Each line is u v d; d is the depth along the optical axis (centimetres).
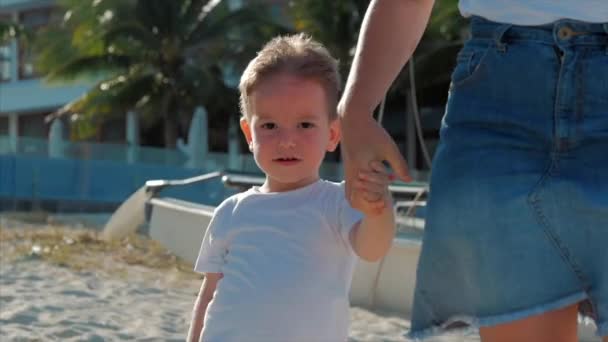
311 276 228
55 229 1175
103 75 2655
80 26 2527
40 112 3288
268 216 235
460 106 209
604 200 192
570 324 203
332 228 231
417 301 214
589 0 196
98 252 948
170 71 2619
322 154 236
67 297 654
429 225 211
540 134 199
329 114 238
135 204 990
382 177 186
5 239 1025
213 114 2736
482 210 201
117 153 2181
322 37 2520
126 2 2539
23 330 523
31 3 3150
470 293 204
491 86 205
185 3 2594
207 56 2700
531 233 197
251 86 236
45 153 2136
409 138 2770
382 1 203
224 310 233
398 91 2520
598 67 196
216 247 244
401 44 201
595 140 196
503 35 204
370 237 216
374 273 682
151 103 2609
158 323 571
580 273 195
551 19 199
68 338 510
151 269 859
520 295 198
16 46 3238
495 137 203
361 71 198
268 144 233
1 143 2112
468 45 211
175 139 2623
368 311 669
